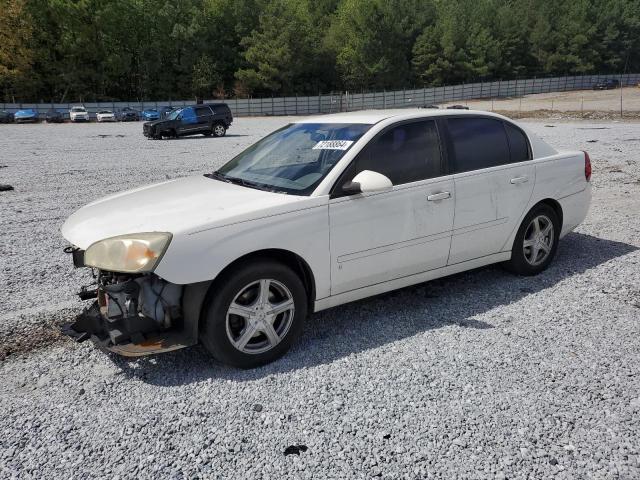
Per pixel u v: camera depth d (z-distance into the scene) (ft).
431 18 284.00
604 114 111.55
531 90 263.90
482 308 14.16
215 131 87.30
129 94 239.30
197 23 242.78
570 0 303.48
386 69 255.29
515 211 15.30
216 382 10.66
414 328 13.01
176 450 8.64
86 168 44.21
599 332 12.59
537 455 8.39
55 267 18.24
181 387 10.51
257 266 10.80
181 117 83.35
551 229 16.61
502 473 8.02
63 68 209.26
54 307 14.62
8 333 13.00
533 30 293.64
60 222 24.97
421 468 8.15
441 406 9.71
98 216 11.75
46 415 9.64
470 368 11.03
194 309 10.37
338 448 8.63
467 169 14.26
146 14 237.86
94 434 9.08
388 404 9.80
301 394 10.18
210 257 10.25
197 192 12.55
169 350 10.25
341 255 12.03
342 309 14.30
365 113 14.60
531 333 12.60
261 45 236.02
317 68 254.27
